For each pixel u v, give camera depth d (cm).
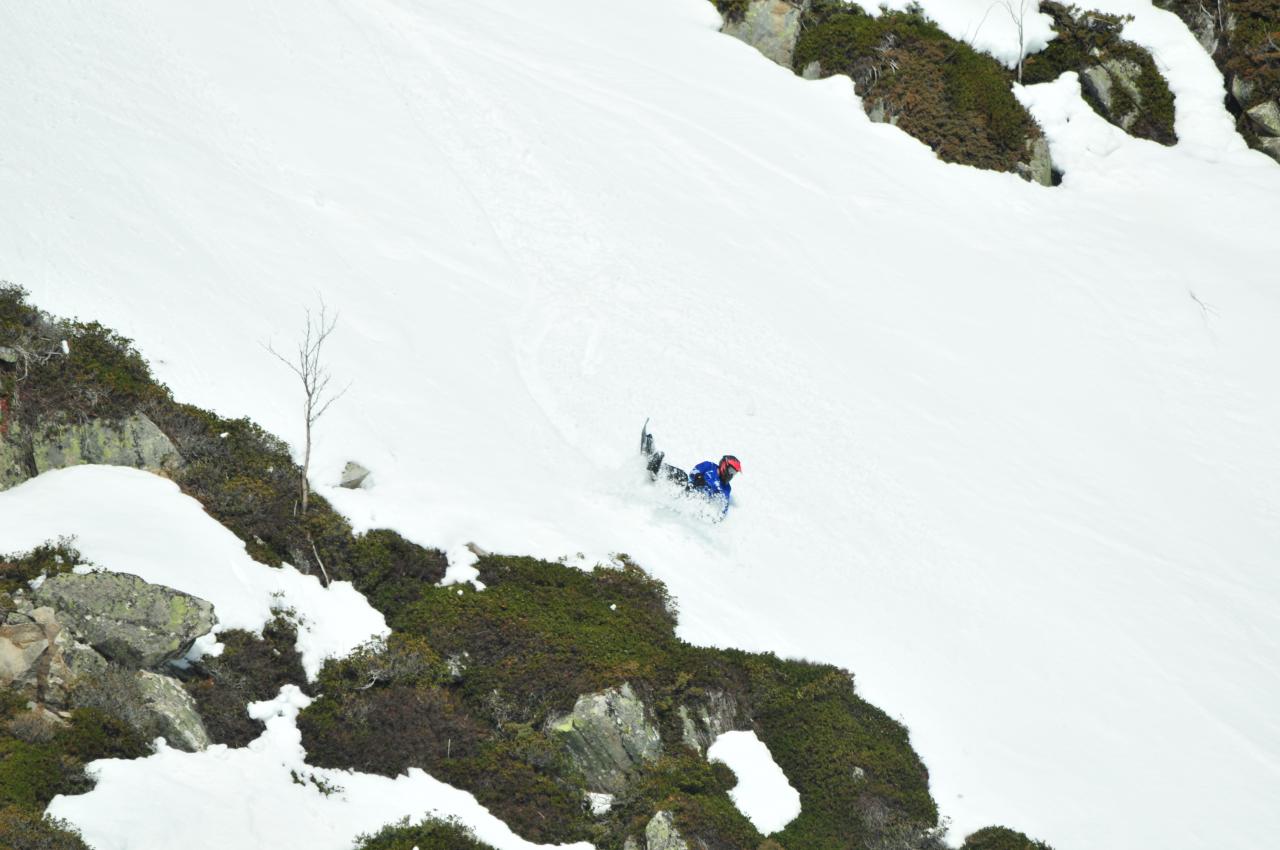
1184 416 2642
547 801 1524
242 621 1570
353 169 2697
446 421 2133
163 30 2809
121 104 2484
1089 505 2377
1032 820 1720
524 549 1941
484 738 1598
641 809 1551
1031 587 2153
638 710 1656
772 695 1802
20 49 2473
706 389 2417
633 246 2753
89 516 1585
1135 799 1777
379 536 1845
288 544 1750
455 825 1423
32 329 1820
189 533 1638
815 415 2420
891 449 2391
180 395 1906
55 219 2077
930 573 2138
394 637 1688
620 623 1838
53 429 1716
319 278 2323
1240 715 1958
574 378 2380
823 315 2706
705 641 1875
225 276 2194
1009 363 2703
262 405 1973
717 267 2752
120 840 1198
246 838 1270
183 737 1383
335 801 1404
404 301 2388
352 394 2086
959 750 1814
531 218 2780
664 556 2030
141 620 1441
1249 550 2344
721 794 1622
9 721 1294
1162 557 2283
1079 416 2602
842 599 2044
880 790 1691
